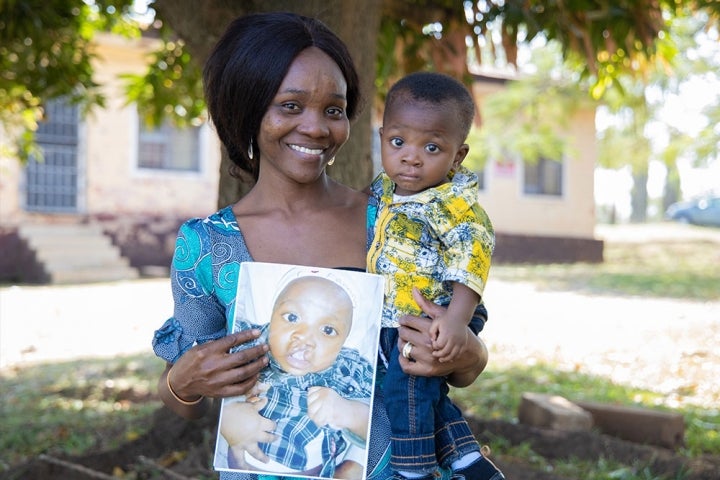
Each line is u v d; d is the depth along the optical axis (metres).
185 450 5.43
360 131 4.39
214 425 5.47
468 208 2.26
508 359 9.18
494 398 7.17
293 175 2.21
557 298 13.87
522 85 16.05
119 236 17.06
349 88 2.29
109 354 9.86
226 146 2.43
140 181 17.33
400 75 6.12
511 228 20.42
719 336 10.12
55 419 6.76
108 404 7.37
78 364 9.22
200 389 2.13
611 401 7.18
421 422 2.20
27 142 9.84
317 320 2.16
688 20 14.35
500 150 16.58
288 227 2.27
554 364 8.88
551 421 5.88
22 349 10.16
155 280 16.16
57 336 10.94
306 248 2.25
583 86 15.53
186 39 4.50
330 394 2.15
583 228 20.95
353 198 2.38
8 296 13.93
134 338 10.82
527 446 5.54
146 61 16.67
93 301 13.48
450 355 2.13
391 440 2.21
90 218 16.95
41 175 16.72
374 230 2.31
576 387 7.79
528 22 5.33
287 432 2.14
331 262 2.26
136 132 17.28
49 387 8.12
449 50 5.66
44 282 15.86
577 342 10.16
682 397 7.41
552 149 16.23
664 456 5.46
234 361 2.10
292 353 2.16
